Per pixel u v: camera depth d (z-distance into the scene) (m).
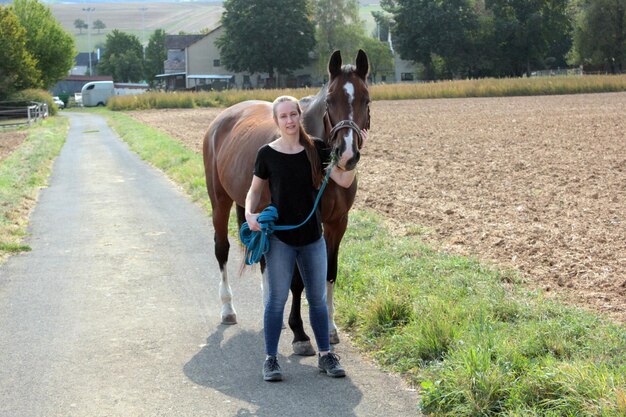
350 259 8.23
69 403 4.95
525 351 5.11
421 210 11.78
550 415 4.12
